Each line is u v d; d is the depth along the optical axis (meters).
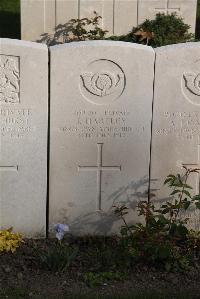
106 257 2.37
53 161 2.56
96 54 2.47
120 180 2.61
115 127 2.55
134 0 4.66
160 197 2.64
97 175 2.60
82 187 2.60
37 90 2.48
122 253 2.39
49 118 2.52
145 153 2.59
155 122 2.56
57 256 2.33
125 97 2.53
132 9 4.69
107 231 2.64
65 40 4.67
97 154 2.58
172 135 2.58
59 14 4.63
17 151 2.53
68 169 2.58
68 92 2.50
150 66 2.50
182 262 2.37
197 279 2.30
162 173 2.62
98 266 2.34
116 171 2.60
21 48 2.43
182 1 4.72
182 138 2.59
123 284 2.26
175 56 2.50
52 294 2.17
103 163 2.59
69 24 4.64
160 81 2.52
